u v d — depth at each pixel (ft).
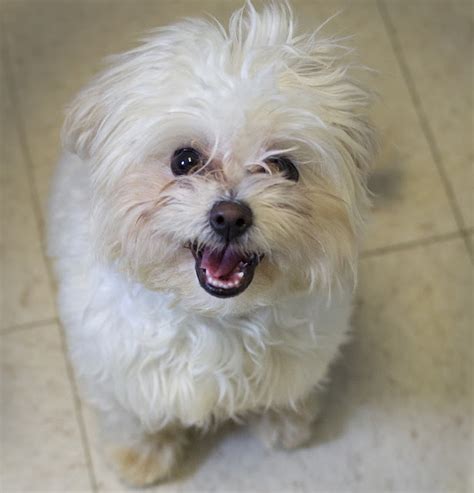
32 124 5.55
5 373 4.99
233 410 4.11
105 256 3.44
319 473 4.82
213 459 4.85
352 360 5.07
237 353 3.74
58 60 5.75
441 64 5.82
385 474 4.82
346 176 3.30
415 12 5.95
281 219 3.12
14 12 5.88
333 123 3.24
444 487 4.80
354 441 4.89
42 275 5.20
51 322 5.10
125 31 5.84
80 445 4.85
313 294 3.64
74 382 4.98
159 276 3.36
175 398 3.90
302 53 3.23
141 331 3.69
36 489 4.76
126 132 3.21
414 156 5.56
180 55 3.17
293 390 4.12
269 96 3.04
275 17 3.37
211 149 3.18
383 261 5.29
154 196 3.19
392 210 5.41
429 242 5.34
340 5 5.93
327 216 3.26
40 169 5.43
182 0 5.93
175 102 3.09
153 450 4.73
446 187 5.48
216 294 3.24
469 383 5.03
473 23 5.96
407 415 4.95
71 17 5.88
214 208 3.08
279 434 4.79
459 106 5.70
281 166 3.26
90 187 3.59
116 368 3.88
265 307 3.62
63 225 4.12
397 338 5.12
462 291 5.23
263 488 4.78
